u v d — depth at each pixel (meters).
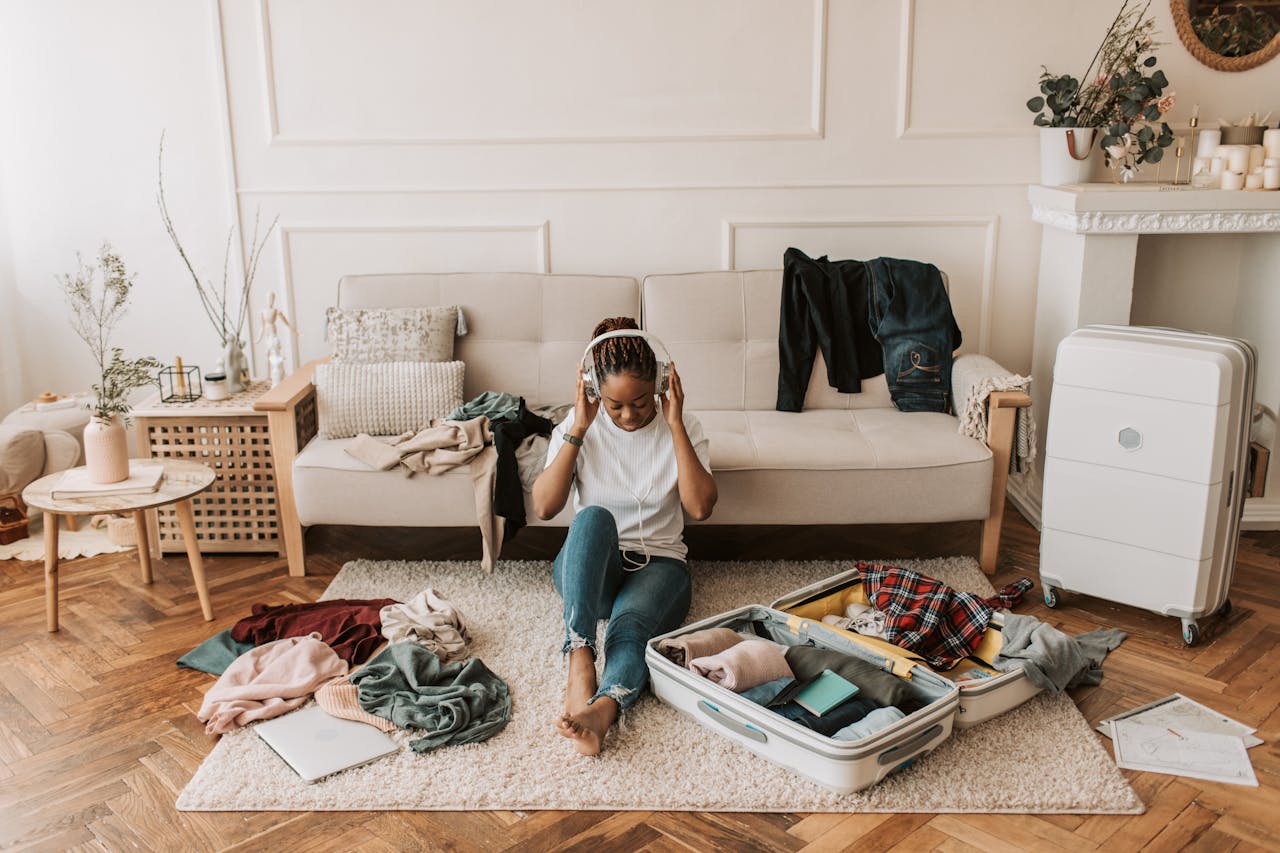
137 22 3.59
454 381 3.24
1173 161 3.60
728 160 3.66
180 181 3.72
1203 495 2.59
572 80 3.61
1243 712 2.41
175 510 3.27
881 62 3.57
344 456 3.01
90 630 2.83
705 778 2.16
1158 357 2.59
